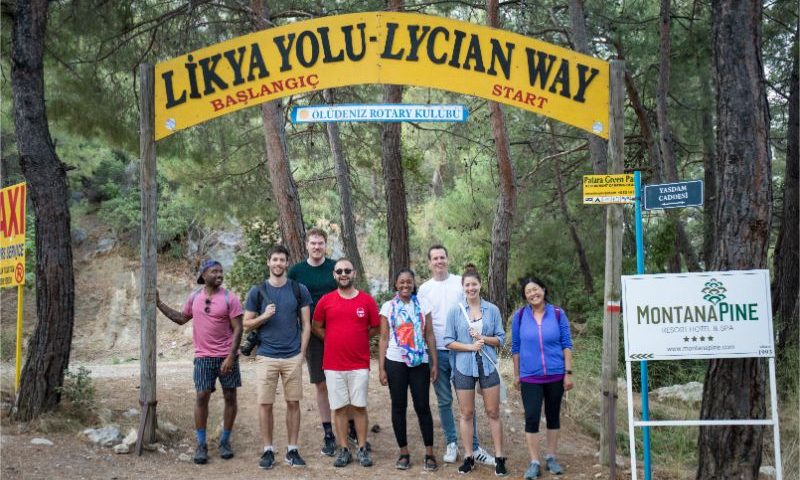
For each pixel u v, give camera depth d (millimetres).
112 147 13477
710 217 15430
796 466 7684
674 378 11523
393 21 7613
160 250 25734
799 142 12641
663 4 13195
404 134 20906
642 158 17906
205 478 6531
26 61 7727
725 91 5938
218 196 17656
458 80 7590
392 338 6875
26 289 22828
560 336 6777
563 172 20188
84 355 21828
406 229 14078
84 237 26031
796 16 14164
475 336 6812
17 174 21953
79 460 6688
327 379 6953
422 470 6902
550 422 6805
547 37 16094
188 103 7680
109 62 12328
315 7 14336
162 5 12930
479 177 19984
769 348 5684
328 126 17062
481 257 21312
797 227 12867
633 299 5867
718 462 5855
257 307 7020
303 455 7363
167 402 8969
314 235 7410
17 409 7504
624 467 7133
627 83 15086
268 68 7688
